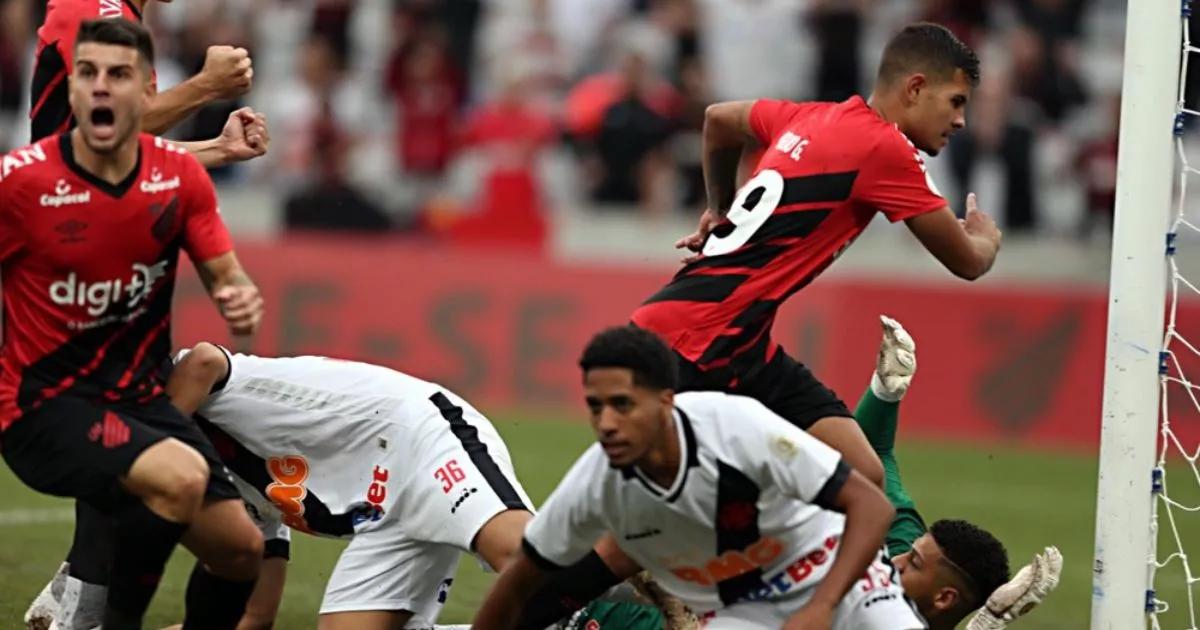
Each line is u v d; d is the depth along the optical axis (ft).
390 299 162.40
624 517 55.42
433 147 181.06
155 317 60.44
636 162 178.09
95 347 59.16
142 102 57.31
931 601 66.59
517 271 161.27
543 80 183.11
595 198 179.11
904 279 157.28
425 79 181.37
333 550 96.07
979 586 66.39
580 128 179.32
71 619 67.82
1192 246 166.81
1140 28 69.26
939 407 154.40
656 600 65.77
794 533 56.70
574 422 149.59
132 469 57.31
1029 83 176.96
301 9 192.03
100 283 58.18
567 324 158.92
